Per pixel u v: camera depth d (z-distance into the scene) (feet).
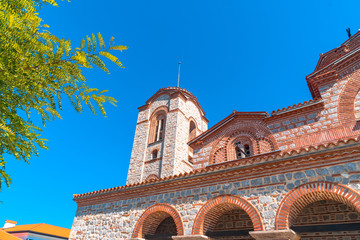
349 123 41.68
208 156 56.29
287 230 27.76
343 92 45.24
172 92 97.76
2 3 12.82
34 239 125.18
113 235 43.50
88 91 14.10
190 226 35.58
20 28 12.81
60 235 133.08
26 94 14.16
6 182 15.81
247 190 33.22
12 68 12.78
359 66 45.88
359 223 27.27
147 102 101.60
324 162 29.19
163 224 48.65
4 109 14.47
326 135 42.86
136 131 95.76
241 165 34.17
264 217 30.35
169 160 79.51
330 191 27.35
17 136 15.78
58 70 13.35
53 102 14.33
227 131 56.65
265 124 51.80
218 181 36.29
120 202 46.09
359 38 58.59
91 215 48.83
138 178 82.23
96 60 13.19
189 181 38.70
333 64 49.73
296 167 30.81
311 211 37.06
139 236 40.37
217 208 35.58
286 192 30.19
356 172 26.86
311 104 46.32
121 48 13.34
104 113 14.62
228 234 34.01
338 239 34.37
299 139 45.57
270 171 32.50
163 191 41.45
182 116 91.50
